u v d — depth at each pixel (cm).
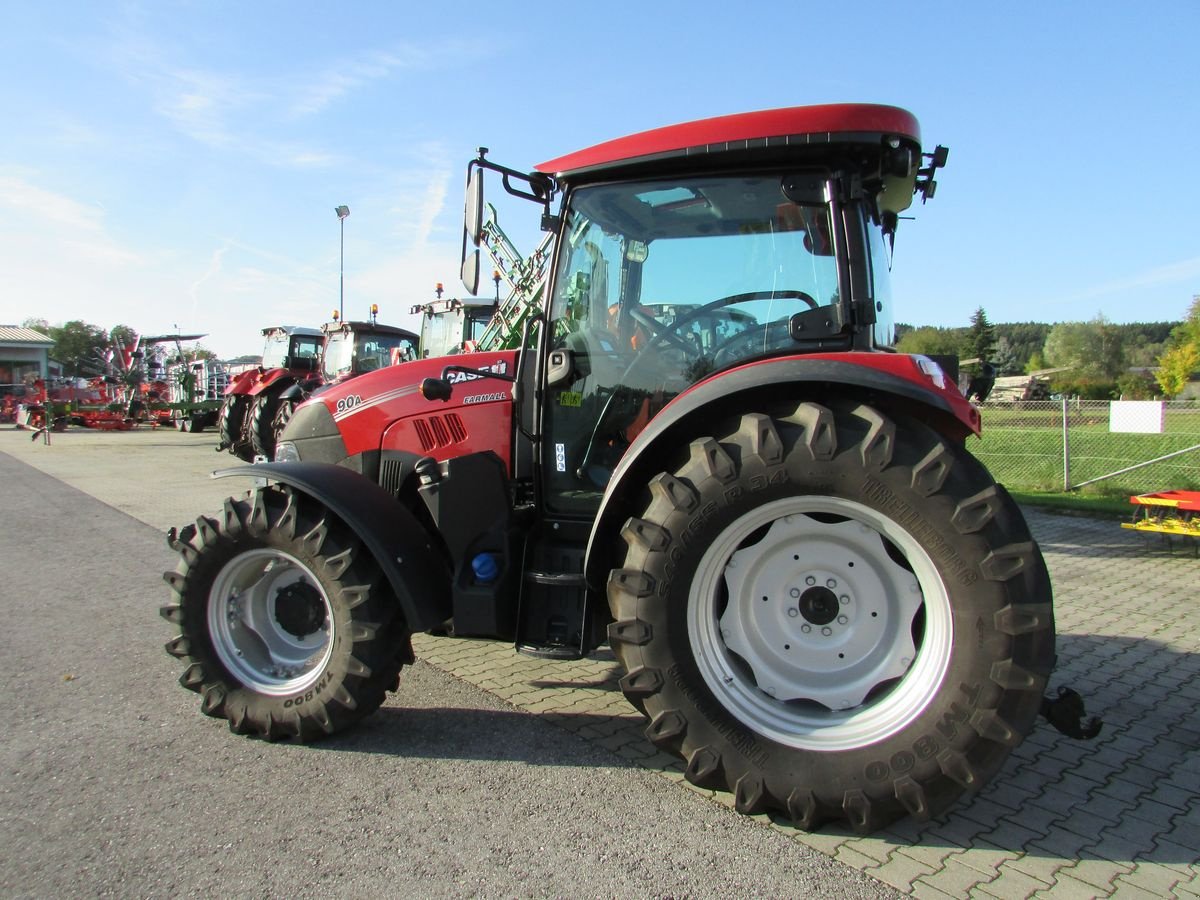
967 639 235
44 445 1828
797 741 249
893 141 265
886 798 238
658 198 299
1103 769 295
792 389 264
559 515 324
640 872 228
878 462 239
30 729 328
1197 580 581
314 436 383
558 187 317
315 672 311
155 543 736
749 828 252
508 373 359
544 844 242
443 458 358
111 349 2695
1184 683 381
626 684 259
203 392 2436
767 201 289
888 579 254
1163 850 241
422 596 304
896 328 348
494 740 317
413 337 1488
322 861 234
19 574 612
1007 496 244
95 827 253
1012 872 229
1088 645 437
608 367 318
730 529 254
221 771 290
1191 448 1004
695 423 272
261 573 326
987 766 235
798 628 262
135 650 431
